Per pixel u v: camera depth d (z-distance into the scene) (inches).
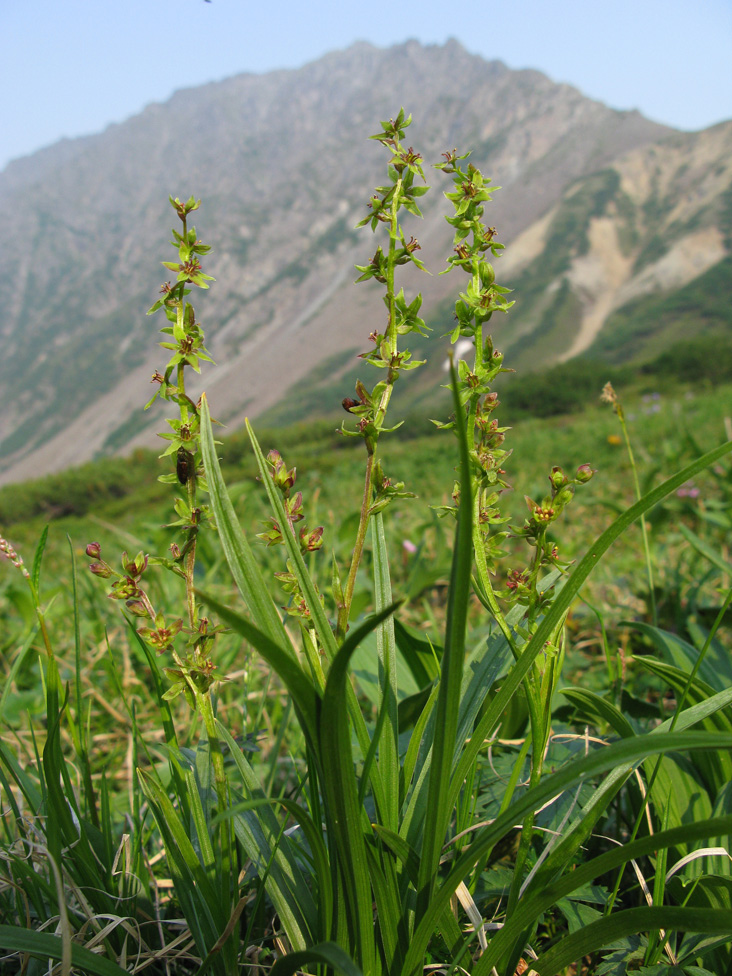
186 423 34.2
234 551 31.2
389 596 39.4
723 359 1562.5
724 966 41.0
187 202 33.3
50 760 35.9
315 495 150.9
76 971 40.0
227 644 104.1
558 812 47.3
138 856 48.5
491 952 32.5
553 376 1617.9
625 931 30.0
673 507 156.0
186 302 33.7
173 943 41.6
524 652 32.0
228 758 67.1
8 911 45.6
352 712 36.3
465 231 34.9
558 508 33.9
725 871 42.8
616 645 101.7
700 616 93.9
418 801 37.6
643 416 617.9
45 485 1903.3
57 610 131.1
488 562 37.8
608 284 7253.9
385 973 35.3
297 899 35.1
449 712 28.1
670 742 24.4
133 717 46.2
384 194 33.9
